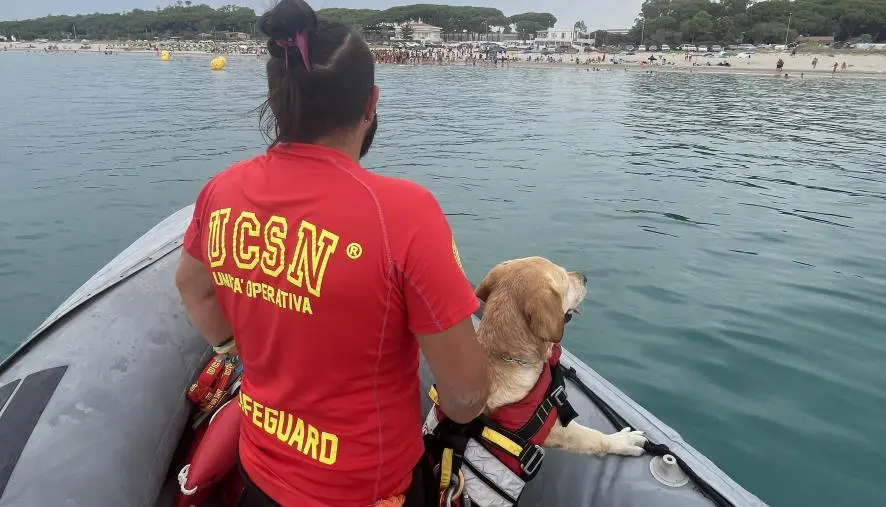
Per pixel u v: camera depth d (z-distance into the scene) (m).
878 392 4.01
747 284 5.77
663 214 8.20
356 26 1.29
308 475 1.36
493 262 6.37
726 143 15.01
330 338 1.23
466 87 35.81
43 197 8.53
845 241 7.12
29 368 2.04
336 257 1.17
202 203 1.41
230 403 2.04
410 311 1.23
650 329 4.85
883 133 17.23
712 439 3.56
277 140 1.30
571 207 8.53
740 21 117.06
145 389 2.06
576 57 92.62
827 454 3.43
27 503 1.59
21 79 33.56
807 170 11.56
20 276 5.84
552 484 2.19
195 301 1.53
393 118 19.61
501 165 11.74
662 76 53.00
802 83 42.94
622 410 2.46
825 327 4.90
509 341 1.90
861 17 107.19
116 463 1.80
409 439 1.42
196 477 1.87
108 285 2.50
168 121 16.53
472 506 1.90
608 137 15.78
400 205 1.19
